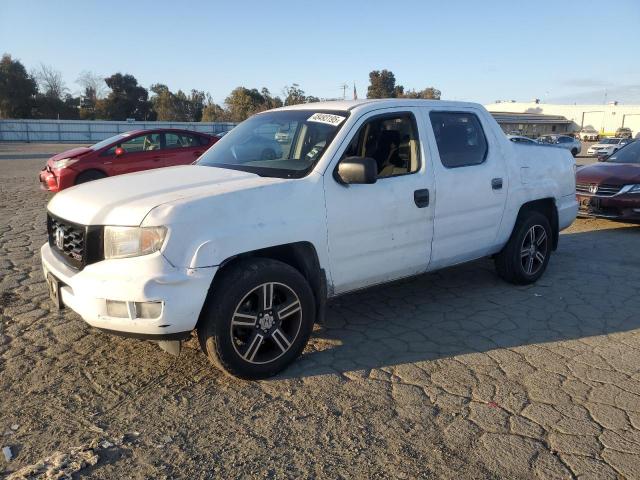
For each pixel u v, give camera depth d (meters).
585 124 94.75
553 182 5.69
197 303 3.16
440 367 3.76
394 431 2.99
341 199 3.82
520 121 85.12
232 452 2.81
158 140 12.00
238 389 3.44
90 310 3.16
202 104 86.56
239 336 3.51
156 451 2.81
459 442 2.89
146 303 3.06
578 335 4.31
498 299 5.18
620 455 2.77
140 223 3.11
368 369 3.73
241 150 4.42
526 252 5.50
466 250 4.84
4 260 6.34
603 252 7.12
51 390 3.42
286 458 2.76
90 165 11.06
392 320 4.65
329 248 3.79
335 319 4.68
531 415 3.14
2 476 2.58
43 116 74.56
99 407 3.22
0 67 71.19
